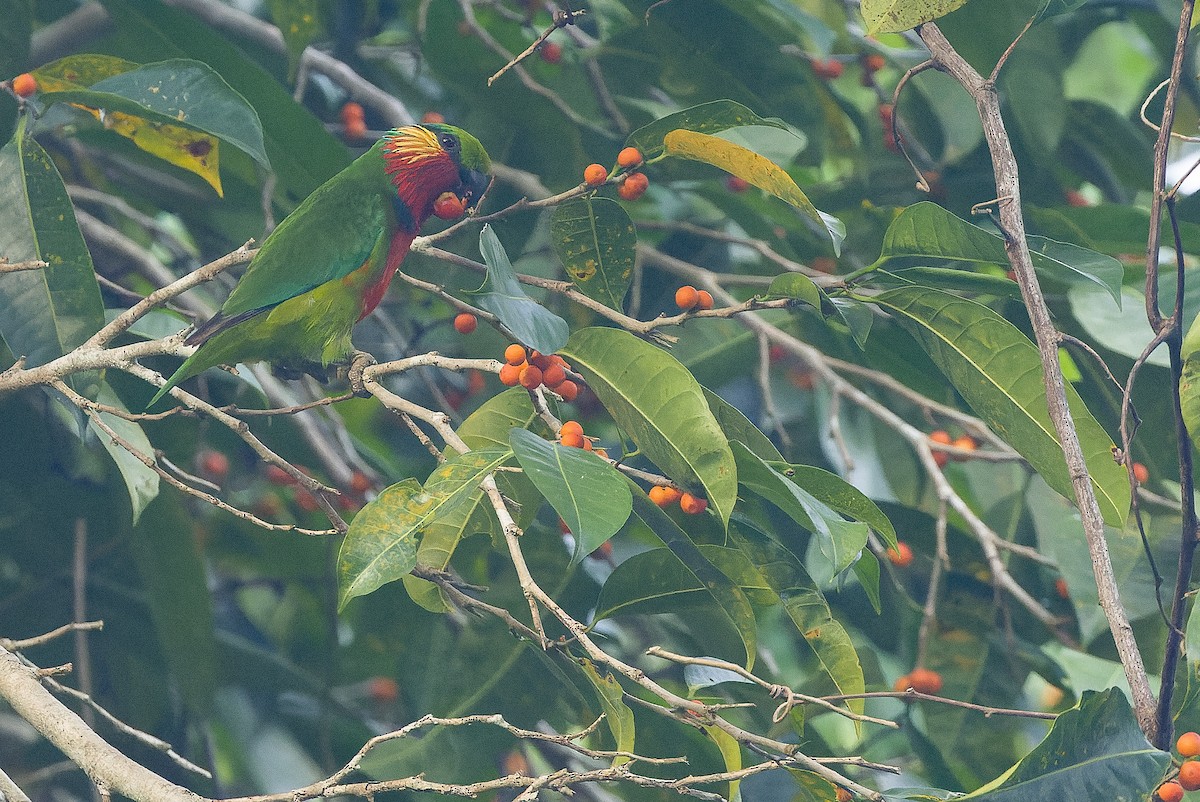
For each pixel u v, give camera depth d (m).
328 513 6.09
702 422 5.64
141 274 9.45
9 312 6.71
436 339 10.66
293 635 10.70
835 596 8.66
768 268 10.09
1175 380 4.77
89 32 9.55
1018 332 5.91
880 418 8.60
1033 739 8.39
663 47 8.79
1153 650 7.59
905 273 6.11
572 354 5.90
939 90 9.41
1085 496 4.93
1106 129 9.77
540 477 4.78
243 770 9.59
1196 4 6.37
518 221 8.80
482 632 8.22
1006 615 8.28
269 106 7.88
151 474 6.99
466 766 7.86
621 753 5.12
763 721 7.99
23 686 5.40
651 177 8.68
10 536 8.99
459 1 8.70
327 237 7.23
